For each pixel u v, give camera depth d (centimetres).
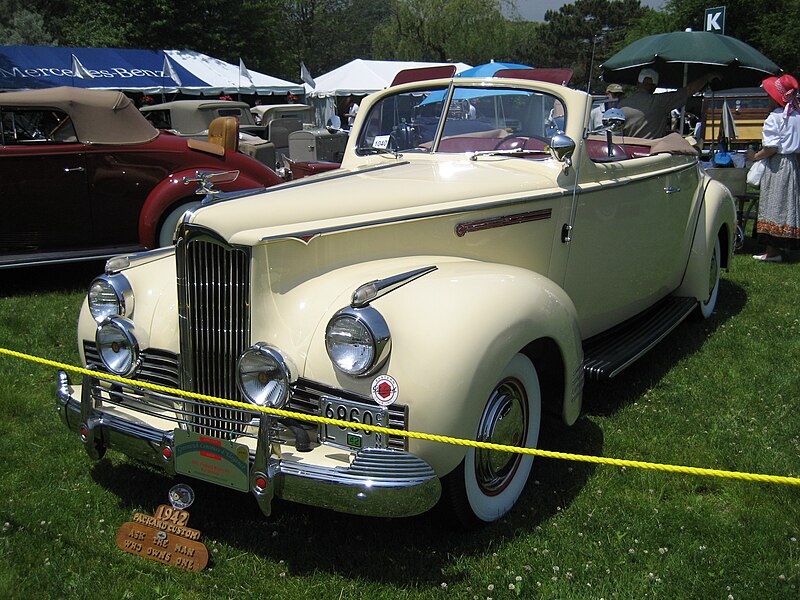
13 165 611
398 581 249
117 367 293
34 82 1812
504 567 255
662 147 481
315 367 254
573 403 306
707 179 544
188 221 265
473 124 398
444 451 242
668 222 469
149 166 657
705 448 343
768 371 441
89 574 252
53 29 3328
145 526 268
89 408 281
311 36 5662
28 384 420
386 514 234
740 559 258
